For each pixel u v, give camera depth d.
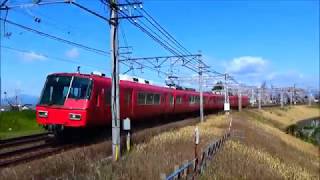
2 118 35.19
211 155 20.62
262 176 20.39
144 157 17.50
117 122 18.14
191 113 48.97
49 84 21.88
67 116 21.09
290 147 44.47
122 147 20.19
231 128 36.78
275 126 77.75
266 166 23.44
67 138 22.62
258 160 24.34
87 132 23.41
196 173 16.09
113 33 18.25
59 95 21.50
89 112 21.47
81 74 22.14
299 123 102.38
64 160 15.34
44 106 21.41
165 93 36.28
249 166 20.95
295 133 69.62
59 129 21.45
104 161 16.42
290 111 119.69
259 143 33.62
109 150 19.42
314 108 150.12
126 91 27.12
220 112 65.44
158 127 30.50
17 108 46.69
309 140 65.44
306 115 127.94
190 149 21.27
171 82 42.81
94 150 18.20
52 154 17.80
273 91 127.31
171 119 41.28
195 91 50.19
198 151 20.64
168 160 17.23
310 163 37.97
